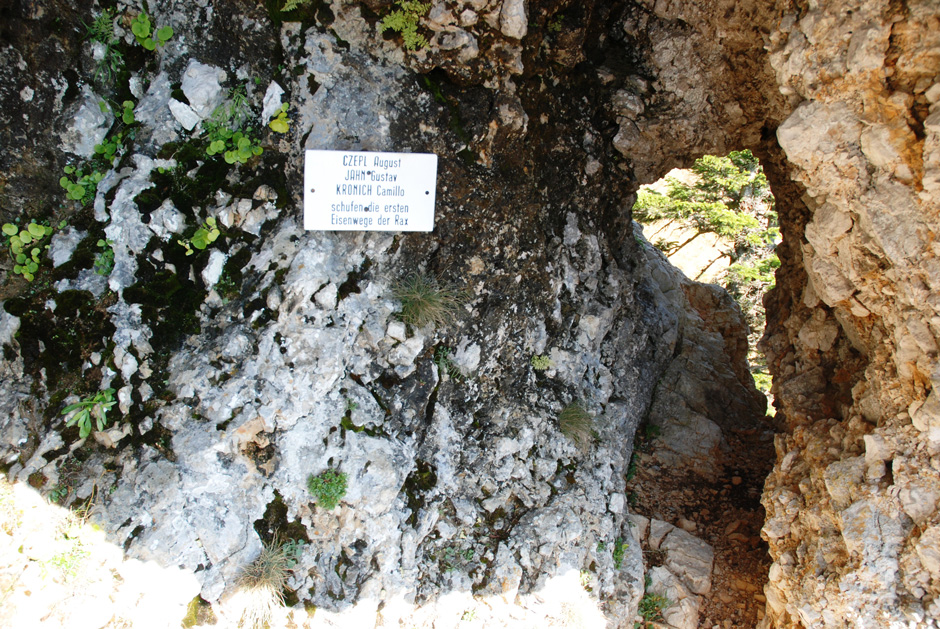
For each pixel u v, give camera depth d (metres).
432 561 4.16
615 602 4.66
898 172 3.28
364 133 3.78
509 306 4.41
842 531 3.69
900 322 3.52
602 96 5.08
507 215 4.20
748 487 6.14
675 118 5.18
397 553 3.99
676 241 14.54
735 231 12.98
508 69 3.93
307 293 3.68
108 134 3.83
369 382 3.98
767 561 5.33
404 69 3.80
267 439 3.67
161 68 3.79
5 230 3.58
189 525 3.52
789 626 4.18
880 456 3.65
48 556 3.27
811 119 3.44
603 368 5.23
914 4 3.02
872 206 3.42
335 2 3.66
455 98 3.90
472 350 4.30
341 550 3.85
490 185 4.04
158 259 3.72
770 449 6.62
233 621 3.59
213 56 3.81
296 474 3.72
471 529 4.29
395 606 3.96
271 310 3.69
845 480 3.78
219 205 3.76
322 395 3.79
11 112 3.55
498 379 4.50
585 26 4.39
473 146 3.95
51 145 3.69
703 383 7.03
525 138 4.19
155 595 3.42
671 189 13.55
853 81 3.28
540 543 4.35
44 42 3.58
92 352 3.62
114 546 3.38
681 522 5.70
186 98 3.75
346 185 3.73
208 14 3.76
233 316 3.71
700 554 5.33
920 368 3.44
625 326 5.66
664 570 5.13
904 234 3.32
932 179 3.12
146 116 3.78
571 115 4.78
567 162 4.79
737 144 5.47
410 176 3.82
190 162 3.77
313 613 3.76
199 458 3.53
